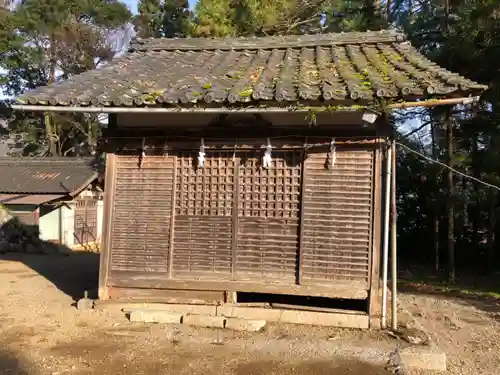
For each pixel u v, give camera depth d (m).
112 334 5.79
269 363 4.98
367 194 6.09
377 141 6.04
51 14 24.78
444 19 13.30
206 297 6.49
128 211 6.74
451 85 5.27
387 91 5.32
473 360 5.44
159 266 6.61
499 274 14.36
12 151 32.16
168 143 6.60
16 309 6.99
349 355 5.18
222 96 5.63
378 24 13.36
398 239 18.47
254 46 8.55
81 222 20.73
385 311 6.04
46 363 4.90
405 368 4.98
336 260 6.15
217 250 6.48
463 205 14.12
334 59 7.38
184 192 6.62
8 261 13.64
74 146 31.38
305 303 6.93
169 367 4.85
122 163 6.80
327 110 5.42
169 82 6.62
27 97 6.00
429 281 13.14
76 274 10.96
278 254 6.32
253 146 6.37
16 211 18.98
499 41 11.56
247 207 6.44
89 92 6.20
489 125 12.51
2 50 24.64
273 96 5.52
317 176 6.23
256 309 6.25
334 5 13.77
